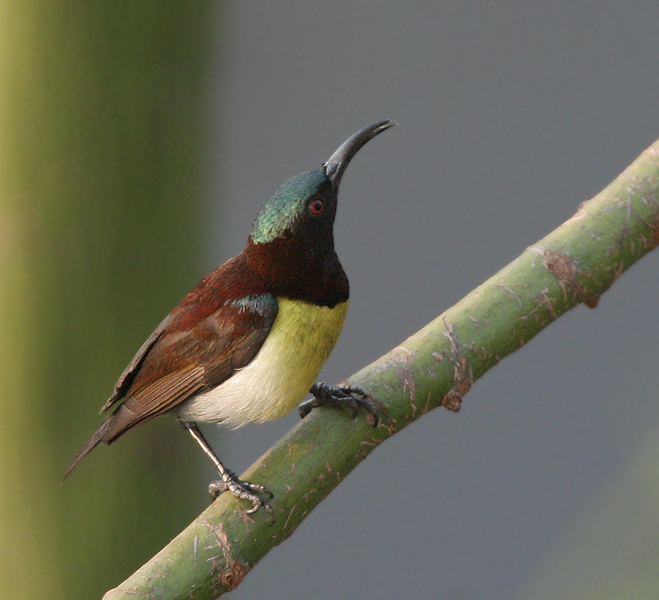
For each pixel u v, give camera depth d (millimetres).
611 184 6188
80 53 9727
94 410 10211
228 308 7539
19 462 10156
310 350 7473
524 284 5969
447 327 5980
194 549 5371
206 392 7699
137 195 10062
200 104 10461
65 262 9992
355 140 7547
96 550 10352
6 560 10242
